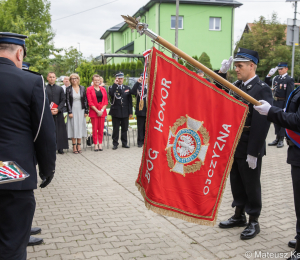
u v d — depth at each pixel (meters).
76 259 3.08
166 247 3.36
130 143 9.72
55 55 21.66
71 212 4.29
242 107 2.99
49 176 2.48
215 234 3.68
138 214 4.26
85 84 20.14
